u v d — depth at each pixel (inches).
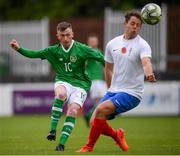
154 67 2278.5
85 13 2918.3
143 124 1883.6
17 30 2384.4
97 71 1811.0
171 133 1582.2
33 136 1480.1
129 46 1091.3
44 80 2313.0
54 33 2380.7
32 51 1170.6
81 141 1362.0
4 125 1845.5
